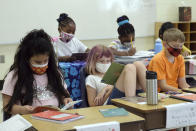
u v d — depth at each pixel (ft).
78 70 9.07
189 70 9.99
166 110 5.48
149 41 19.84
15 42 15.83
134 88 7.36
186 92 7.03
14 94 6.00
